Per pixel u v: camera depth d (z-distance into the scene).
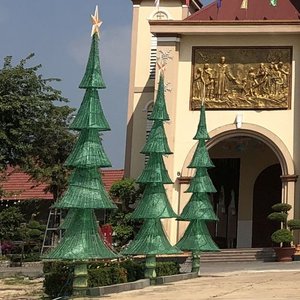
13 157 30.73
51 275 15.21
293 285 16.55
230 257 28.95
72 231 13.85
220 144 35.59
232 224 35.81
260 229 35.28
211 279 19.09
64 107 31.98
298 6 33.12
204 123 21.83
